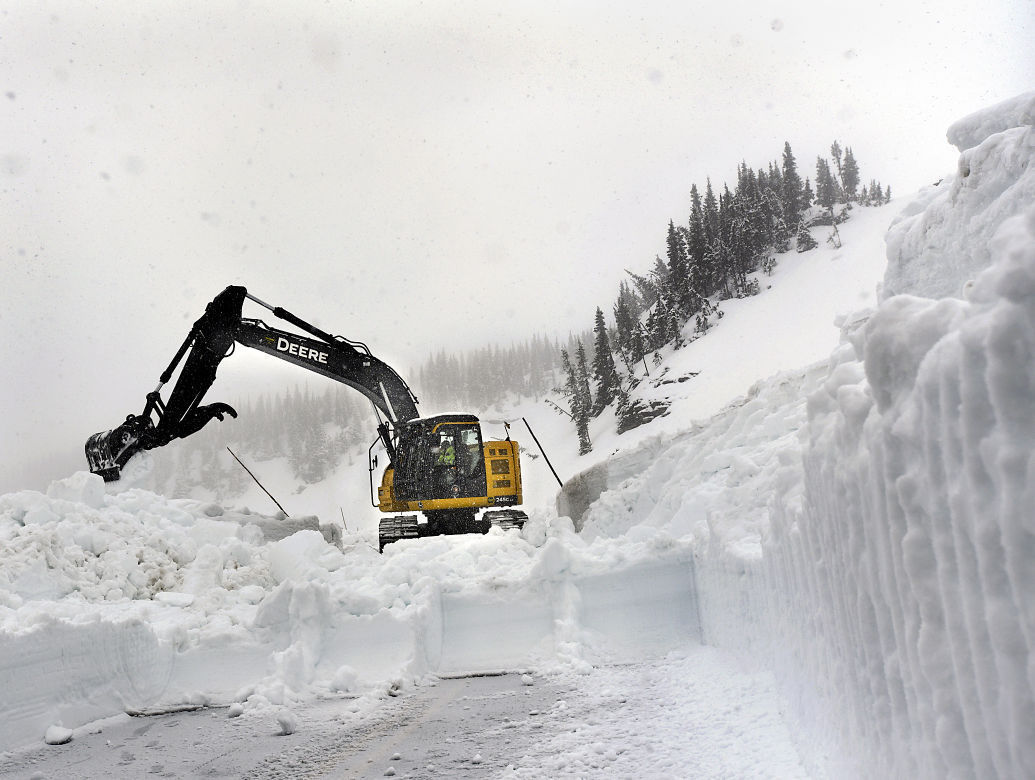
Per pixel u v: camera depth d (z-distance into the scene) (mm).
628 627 7680
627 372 110938
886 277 5453
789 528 4293
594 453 91438
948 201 4941
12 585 8328
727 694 5227
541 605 7797
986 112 4988
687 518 8852
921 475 2104
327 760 4863
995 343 1643
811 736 3779
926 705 2209
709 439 11414
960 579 1885
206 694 6902
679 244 113188
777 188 120188
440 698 6422
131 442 14680
